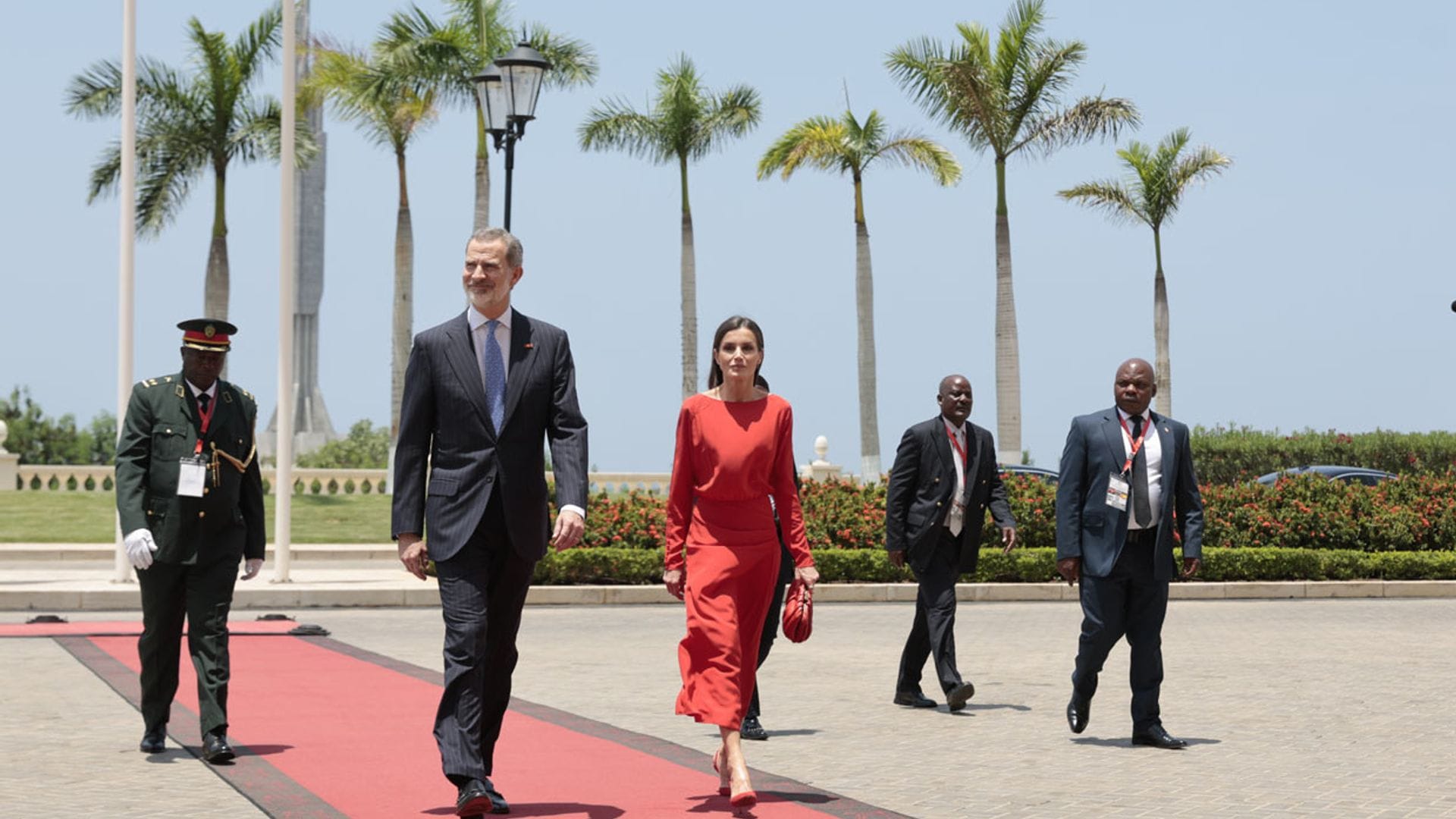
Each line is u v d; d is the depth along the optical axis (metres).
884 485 23.81
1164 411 43.88
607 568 20.80
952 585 10.61
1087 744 9.22
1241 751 8.99
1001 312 39.19
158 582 8.32
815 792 7.53
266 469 39.00
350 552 28.25
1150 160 43.69
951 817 6.96
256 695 11.01
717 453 7.16
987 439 10.72
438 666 12.91
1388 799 7.49
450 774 6.38
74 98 39.97
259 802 7.07
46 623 16.08
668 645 15.03
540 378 6.80
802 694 11.57
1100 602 9.15
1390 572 23.69
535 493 6.75
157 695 8.49
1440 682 12.44
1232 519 23.97
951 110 38.78
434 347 6.74
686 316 42.34
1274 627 17.70
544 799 7.27
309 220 67.38
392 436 41.34
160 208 40.28
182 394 8.34
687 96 41.53
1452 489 25.50
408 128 41.09
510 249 6.80
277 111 41.03
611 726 9.66
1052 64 38.75
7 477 37.31
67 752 8.54
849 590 21.17
